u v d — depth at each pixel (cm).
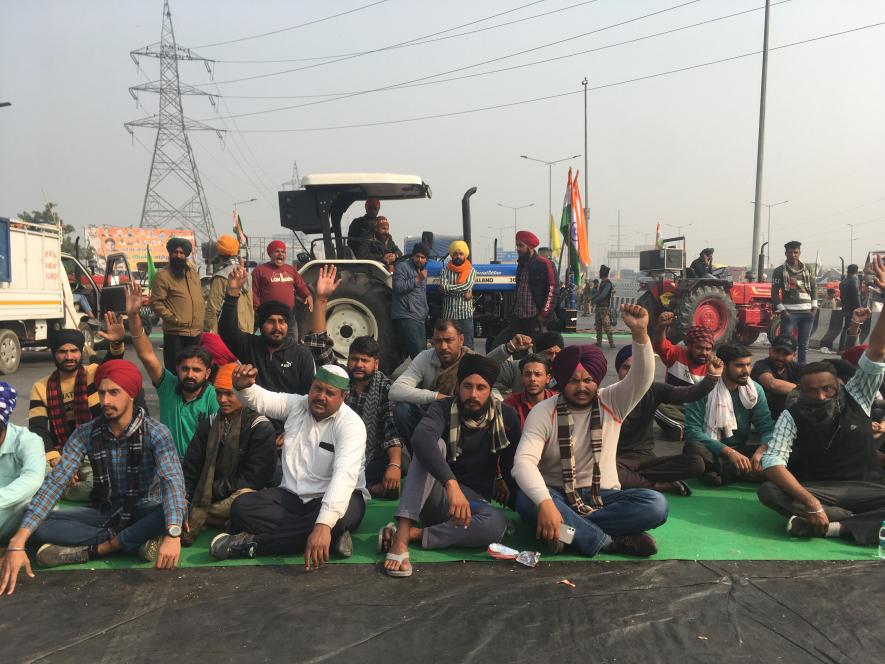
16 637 252
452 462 354
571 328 1067
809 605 281
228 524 346
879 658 242
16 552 294
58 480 314
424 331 767
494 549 328
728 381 461
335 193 820
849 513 361
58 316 1085
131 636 254
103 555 325
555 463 353
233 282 450
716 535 363
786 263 945
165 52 5891
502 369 495
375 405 429
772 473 360
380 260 830
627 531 332
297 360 457
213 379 404
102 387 311
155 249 3412
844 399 372
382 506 415
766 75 1872
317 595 288
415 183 825
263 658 239
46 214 3262
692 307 1200
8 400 314
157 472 318
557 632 258
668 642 251
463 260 771
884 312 355
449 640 252
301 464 342
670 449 548
